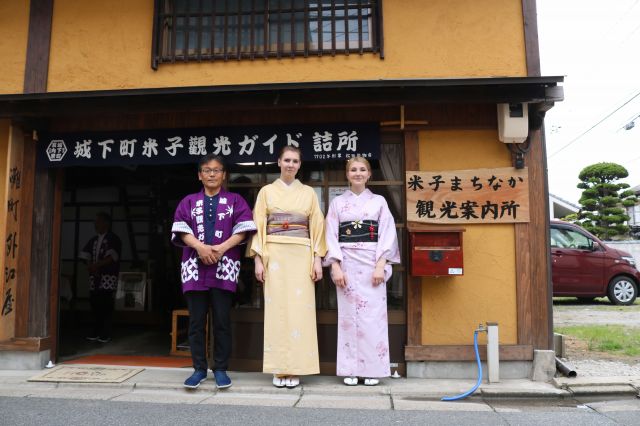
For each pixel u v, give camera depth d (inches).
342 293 163.9
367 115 182.4
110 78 195.5
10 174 188.2
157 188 308.3
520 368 171.0
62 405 144.7
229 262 161.8
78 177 305.4
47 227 191.9
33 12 200.7
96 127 192.4
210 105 169.3
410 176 178.5
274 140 183.5
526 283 173.0
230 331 167.5
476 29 184.7
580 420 132.9
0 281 186.9
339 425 127.8
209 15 197.0
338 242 165.5
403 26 187.0
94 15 199.0
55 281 195.5
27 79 197.3
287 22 193.6
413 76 184.5
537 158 176.9
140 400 150.6
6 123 197.0
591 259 378.9
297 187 167.9
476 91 162.1
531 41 182.4
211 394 157.6
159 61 193.3
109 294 248.4
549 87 159.8
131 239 316.2
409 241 173.5
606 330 262.4
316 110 184.4
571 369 166.9
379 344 161.2
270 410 140.4
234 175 190.2
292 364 156.2
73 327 293.7
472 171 177.0
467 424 129.4
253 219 166.1
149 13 197.5
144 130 190.1
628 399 154.8
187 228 161.0
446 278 175.5
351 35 191.2
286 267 160.1
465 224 176.2
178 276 304.2
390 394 156.3
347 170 169.2
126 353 217.9
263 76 189.8
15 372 180.9
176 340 213.9
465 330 173.8
